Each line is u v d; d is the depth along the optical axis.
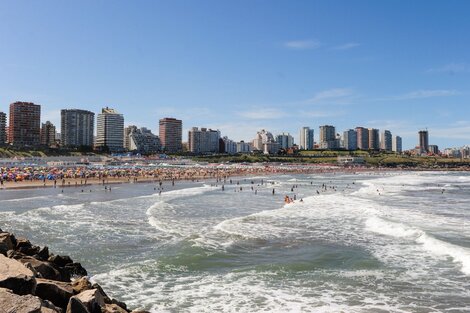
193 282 19.31
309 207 48.34
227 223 35.19
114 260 22.97
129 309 14.41
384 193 73.50
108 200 55.25
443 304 16.44
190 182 104.75
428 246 26.30
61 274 15.11
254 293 17.81
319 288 18.45
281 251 25.44
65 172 114.31
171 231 31.42
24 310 8.17
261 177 138.38
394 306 16.22
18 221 35.59
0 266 10.43
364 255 24.19
